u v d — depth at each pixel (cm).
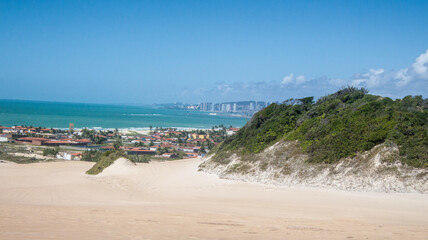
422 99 3438
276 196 2591
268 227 1316
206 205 2220
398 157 2688
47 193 2920
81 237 929
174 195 2859
